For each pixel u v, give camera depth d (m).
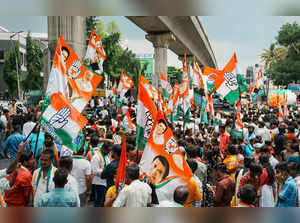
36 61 54.59
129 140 6.25
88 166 5.59
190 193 4.20
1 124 11.35
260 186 5.16
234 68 9.02
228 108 30.02
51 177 4.42
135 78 68.44
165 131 4.11
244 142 8.81
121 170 4.16
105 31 52.47
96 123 10.30
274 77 45.56
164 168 4.04
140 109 5.08
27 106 18.98
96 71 10.34
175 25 36.62
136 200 3.75
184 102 10.45
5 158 11.32
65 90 4.72
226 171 5.02
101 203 6.02
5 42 62.75
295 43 44.34
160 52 37.06
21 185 4.37
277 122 10.86
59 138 4.59
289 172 5.15
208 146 7.80
